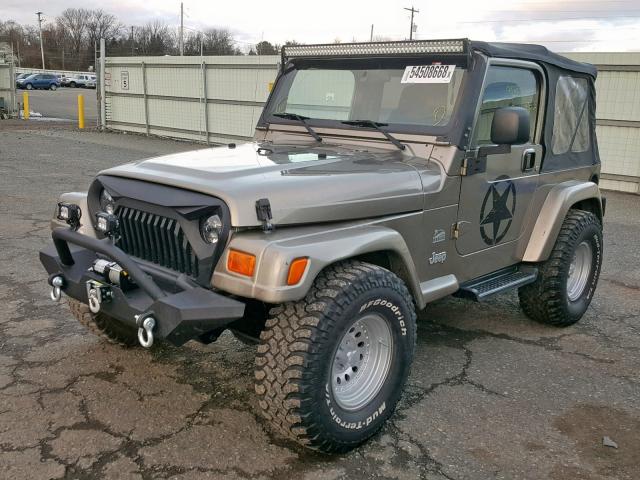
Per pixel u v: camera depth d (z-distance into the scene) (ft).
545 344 14.52
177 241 9.51
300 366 8.71
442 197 11.45
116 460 9.37
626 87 36.88
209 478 9.03
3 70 82.58
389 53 12.42
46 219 24.67
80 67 311.47
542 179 14.30
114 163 41.98
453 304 17.02
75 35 317.83
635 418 11.26
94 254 10.86
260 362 8.97
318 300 8.94
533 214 14.21
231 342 13.70
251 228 8.98
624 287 19.24
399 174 10.82
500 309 16.78
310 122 13.50
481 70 11.68
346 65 13.20
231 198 8.82
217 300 8.79
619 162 38.01
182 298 8.80
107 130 70.13
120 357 12.76
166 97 62.69
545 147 14.16
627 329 15.71
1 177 34.17
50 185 32.27
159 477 9.02
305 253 8.65
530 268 14.60
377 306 9.61
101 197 11.03
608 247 24.32
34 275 17.65
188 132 61.52
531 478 9.38
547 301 14.82
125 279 9.68
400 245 10.18
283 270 8.42
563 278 14.69
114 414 10.64
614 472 9.61
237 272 8.76
